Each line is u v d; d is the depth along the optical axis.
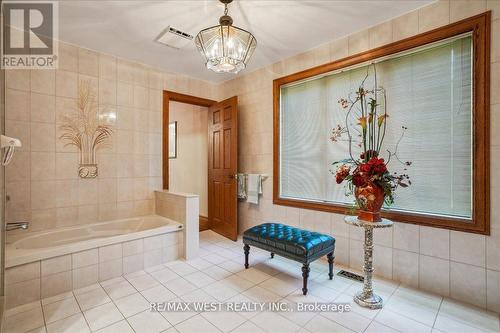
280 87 3.29
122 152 3.17
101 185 3.01
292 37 2.66
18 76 2.46
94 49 2.91
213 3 2.07
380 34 2.39
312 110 2.99
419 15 2.16
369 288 1.99
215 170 4.02
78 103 2.83
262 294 2.11
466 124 1.99
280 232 2.46
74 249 2.16
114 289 2.18
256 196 3.45
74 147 2.81
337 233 2.72
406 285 2.23
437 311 1.86
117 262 2.41
